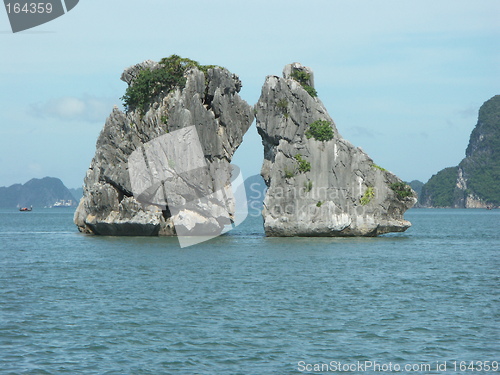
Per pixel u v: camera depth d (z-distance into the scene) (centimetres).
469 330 3988
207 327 4038
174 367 3325
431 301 4869
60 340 3756
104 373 3238
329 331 3956
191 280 5809
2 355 3488
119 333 3897
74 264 7025
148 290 5284
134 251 8275
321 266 6731
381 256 7669
